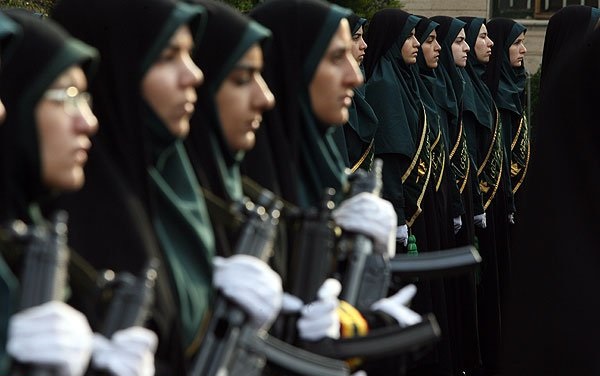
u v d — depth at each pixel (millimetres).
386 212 16312
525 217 19578
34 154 11531
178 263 13234
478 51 35594
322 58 16938
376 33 30625
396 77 30062
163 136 13562
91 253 12570
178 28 13547
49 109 11547
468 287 30531
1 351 10469
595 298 18781
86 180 12820
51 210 12625
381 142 29219
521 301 19594
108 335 11594
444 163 30922
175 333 12828
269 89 16828
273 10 17016
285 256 15781
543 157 19266
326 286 15234
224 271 13297
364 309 16062
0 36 11531
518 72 37656
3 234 11023
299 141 16922
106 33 13594
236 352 13117
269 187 16141
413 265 17828
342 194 17031
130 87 13461
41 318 10383
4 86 11531
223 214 14523
